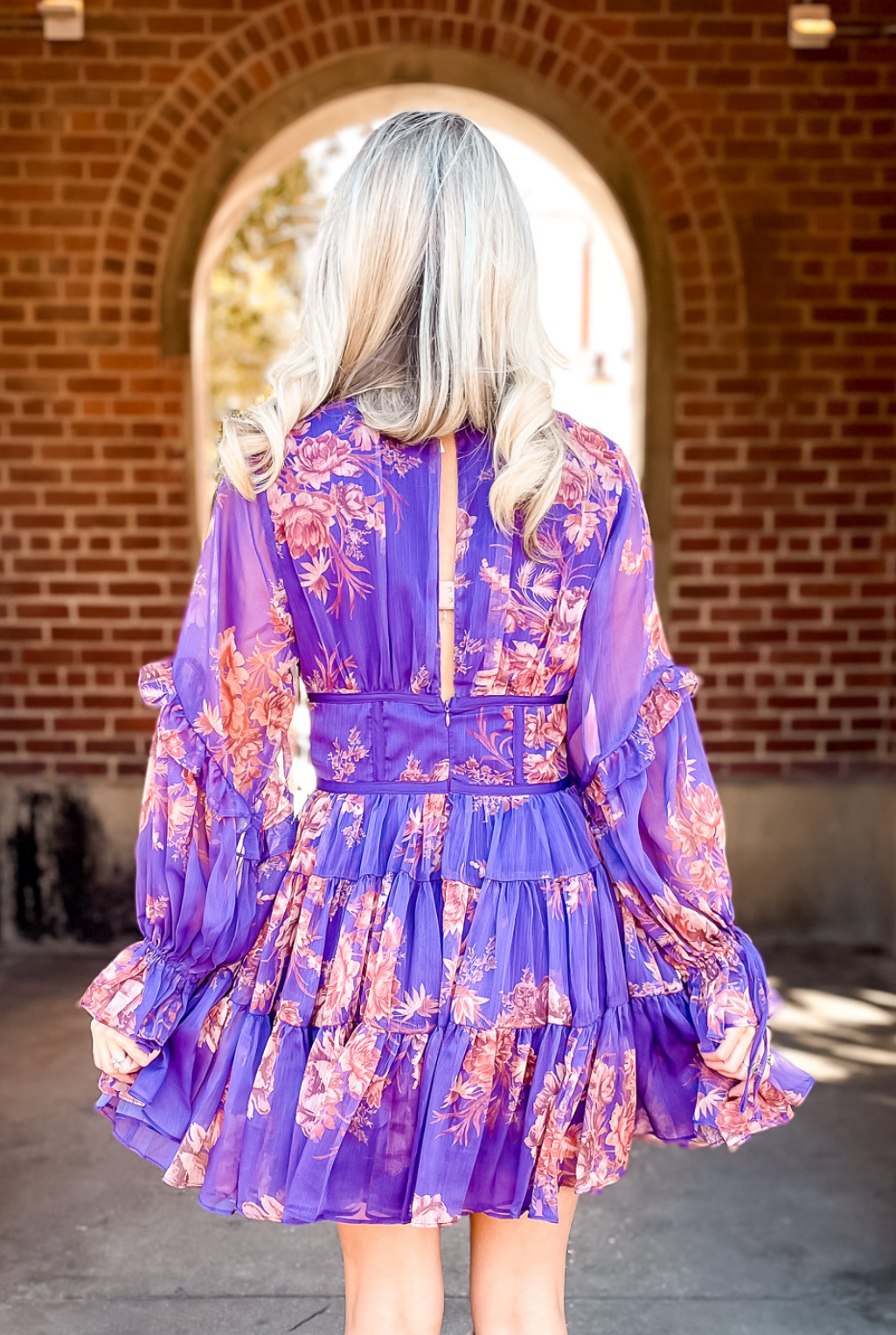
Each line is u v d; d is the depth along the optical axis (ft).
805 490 14.79
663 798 4.39
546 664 4.26
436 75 14.11
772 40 14.16
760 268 14.47
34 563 14.65
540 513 4.11
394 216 4.17
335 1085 4.03
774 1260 8.14
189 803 4.24
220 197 14.19
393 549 4.11
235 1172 4.17
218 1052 4.29
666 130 14.28
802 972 14.02
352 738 4.26
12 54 13.96
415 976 4.08
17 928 14.92
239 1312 7.52
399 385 4.18
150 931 4.26
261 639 4.28
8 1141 9.92
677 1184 9.26
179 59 13.98
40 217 14.19
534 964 4.17
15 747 14.82
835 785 15.03
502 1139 4.16
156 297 14.29
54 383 14.40
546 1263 4.40
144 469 14.52
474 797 4.25
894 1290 7.78
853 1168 9.47
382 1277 4.31
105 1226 8.61
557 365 4.42
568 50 14.14
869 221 14.43
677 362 14.61
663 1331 7.30
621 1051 4.29
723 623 14.93
